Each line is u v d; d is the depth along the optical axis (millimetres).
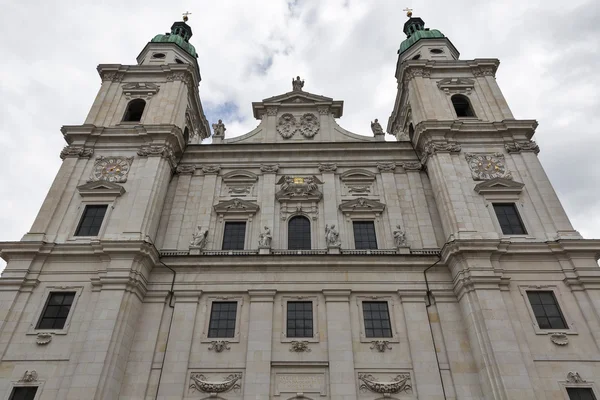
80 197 27766
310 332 23594
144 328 23484
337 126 34469
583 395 20359
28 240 25109
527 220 26359
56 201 27281
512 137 30484
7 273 23922
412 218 28547
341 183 30750
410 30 44969
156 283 25094
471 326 22375
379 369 22141
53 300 23641
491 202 27328
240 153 32031
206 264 25516
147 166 28688
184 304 24391
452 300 24344
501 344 20938
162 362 22406
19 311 22844
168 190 30094
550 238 25344
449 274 25266
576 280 23609
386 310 24391
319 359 22516
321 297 24688
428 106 32656
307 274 25297
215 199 29906
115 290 22844
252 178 30922
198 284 25062
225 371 22188
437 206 28562
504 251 24281
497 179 27953
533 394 19500
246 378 21672
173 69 35156
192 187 30484
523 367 20250
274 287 24844
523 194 27625
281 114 34969
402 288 24781
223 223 28578
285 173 31219
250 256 25594
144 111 32688
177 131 30516
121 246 24062
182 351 22734
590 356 21328
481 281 22984
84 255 24781
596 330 21984
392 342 23031
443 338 23047
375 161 31750
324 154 31938
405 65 35875
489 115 32344
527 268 24328
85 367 20375
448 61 35656
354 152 32000
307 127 34125
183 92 34438
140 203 26719
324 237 27594
